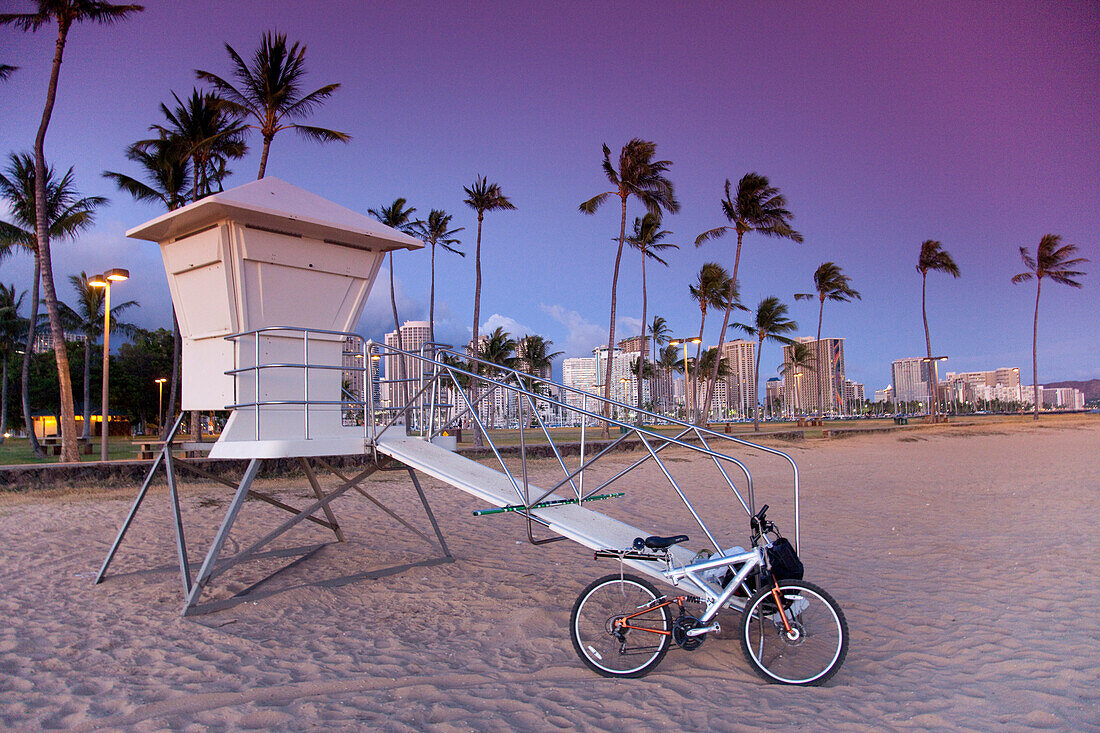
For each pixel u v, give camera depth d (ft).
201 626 17.76
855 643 16.80
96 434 183.93
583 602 14.82
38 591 21.35
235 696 12.66
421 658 15.37
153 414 175.83
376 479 53.52
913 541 30.30
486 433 19.13
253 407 20.62
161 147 78.33
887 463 73.97
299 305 22.03
